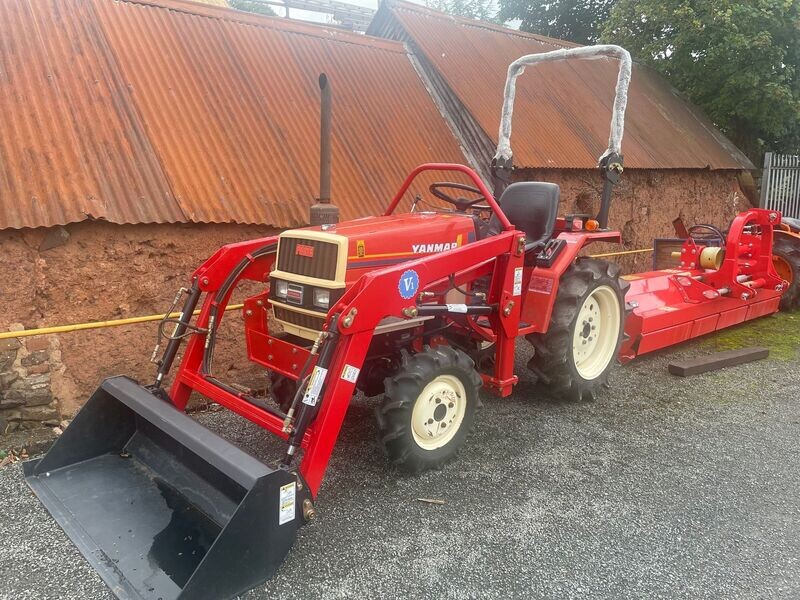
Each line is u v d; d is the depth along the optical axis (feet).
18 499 10.26
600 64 32.76
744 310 20.33
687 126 32.83
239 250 11.96
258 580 8.21
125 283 14.21
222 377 15.61
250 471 8.12
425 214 13.76
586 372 14.88
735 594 8.26
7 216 12.32
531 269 14.11
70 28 16.55
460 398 11.69
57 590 8.17
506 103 16.08
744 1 34.50
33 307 13.12
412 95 23.04
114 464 10.55
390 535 9.52
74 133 14.44
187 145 15.98
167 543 8.65
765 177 36.01
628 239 28.73
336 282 10.44
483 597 8.16
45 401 13.21
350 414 14.12
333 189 17.66
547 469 11.66
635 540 9.44
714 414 14.29
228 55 19.07
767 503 10.53
